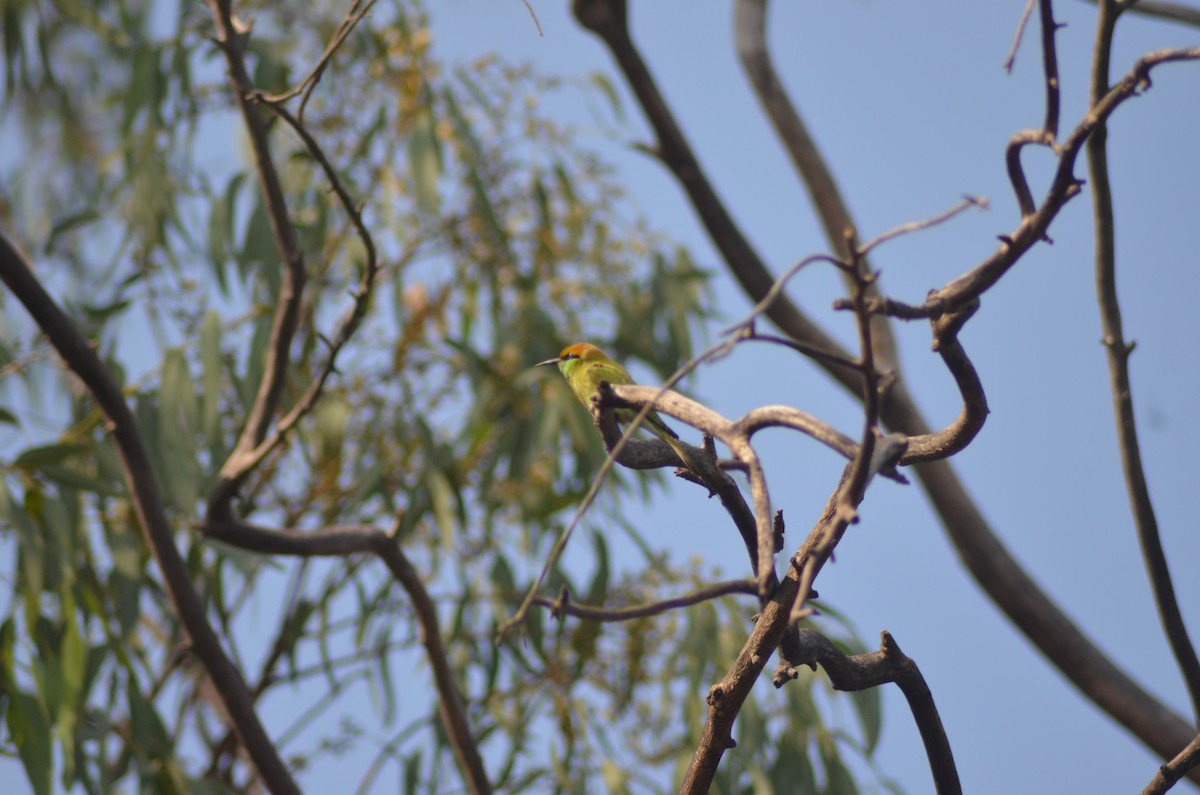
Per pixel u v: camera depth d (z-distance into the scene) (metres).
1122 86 4.39
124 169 11.75
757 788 10.40
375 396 11.47
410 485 11.52
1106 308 6.66
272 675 11.37
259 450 8.18
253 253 10.84
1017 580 13.73
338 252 11.55
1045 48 4.68
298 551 8.67
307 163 11.41
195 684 11.09
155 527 8.15
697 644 10.83
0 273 7.31
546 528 11.75
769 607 5.00
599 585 11.33
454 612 11.53
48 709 8.48
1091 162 6.39
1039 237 4.34
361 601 11.51
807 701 11.02
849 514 3.86
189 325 10.88
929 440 5.07
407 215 11.79
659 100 14.21
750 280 14.40
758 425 4.43
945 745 5.60
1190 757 5.40
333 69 11.48
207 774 10.96
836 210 14.81
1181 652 6.67
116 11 13.45
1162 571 6.67
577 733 10.77
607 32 14.04
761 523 4.05
